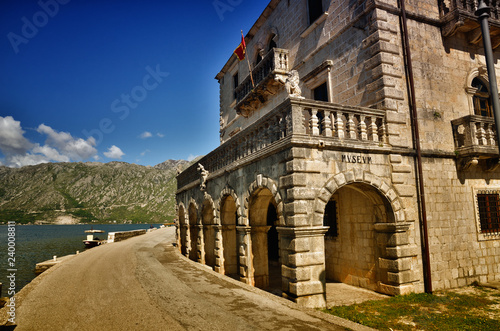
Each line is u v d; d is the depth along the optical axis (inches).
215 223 629.9
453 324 311.7
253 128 477.7
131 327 287.3
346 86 517.7
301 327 283.6
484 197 513.3
